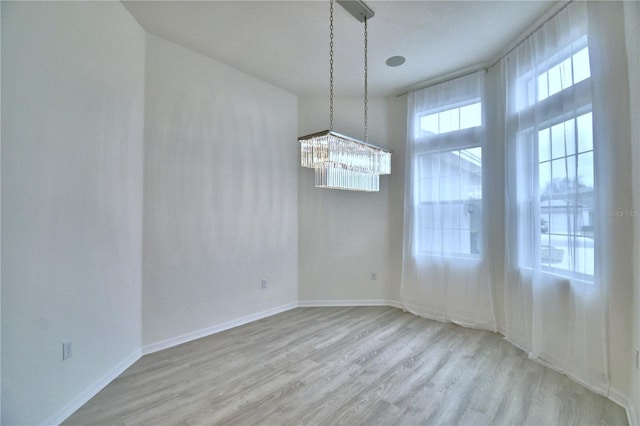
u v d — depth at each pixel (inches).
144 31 105.9
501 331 123.0
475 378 87.8
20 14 62.4
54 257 70.0
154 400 77.6
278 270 151.2
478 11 94.8
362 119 163.9
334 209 163.6
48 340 68.1
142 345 103.7
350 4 91.1
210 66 124.9
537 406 74.5
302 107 161.8
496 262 125.6
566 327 90.4
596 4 79.9
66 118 73.3
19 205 62.4
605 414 71.0
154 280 107.2
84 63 78.7
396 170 161.3
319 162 81.0
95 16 82.4
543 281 97.9
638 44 65.7
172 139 112.9
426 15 96.7
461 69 132.6
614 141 75.9
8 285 60.3
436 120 142.8
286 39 111.5
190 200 117.6
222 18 99.4
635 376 69.3
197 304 119.2
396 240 161.3
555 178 93.0
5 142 59.8
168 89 112.2
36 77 65.8
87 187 79.7
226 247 129.3
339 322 136.3
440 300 140.3
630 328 72.6
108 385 84.7
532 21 100.0
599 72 79.0
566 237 89.3
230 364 96.8
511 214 114.0
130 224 97.9
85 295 78.8
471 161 131.3
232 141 132.3
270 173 147.9
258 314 141.4
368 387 83.1
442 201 140.1
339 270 163.3
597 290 79.8
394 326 131.2
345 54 121.4
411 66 130.3
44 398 66.7
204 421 69.4
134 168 100.0
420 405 75.1
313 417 70.6
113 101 89.8
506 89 115.4
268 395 79.5
